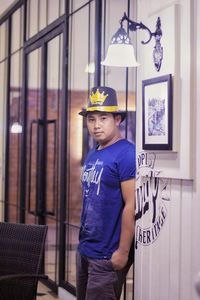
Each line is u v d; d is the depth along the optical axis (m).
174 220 2.79
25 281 2.99
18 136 6.59
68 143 5.18
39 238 3.20
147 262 3.03
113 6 4.28
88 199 3.12
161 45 2.92
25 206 6.23
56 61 5.45
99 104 3.09
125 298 3.42
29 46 6.09
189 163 2.65
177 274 2.75
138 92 3.19
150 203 3.01
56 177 5.58
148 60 3.07
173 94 2.78
